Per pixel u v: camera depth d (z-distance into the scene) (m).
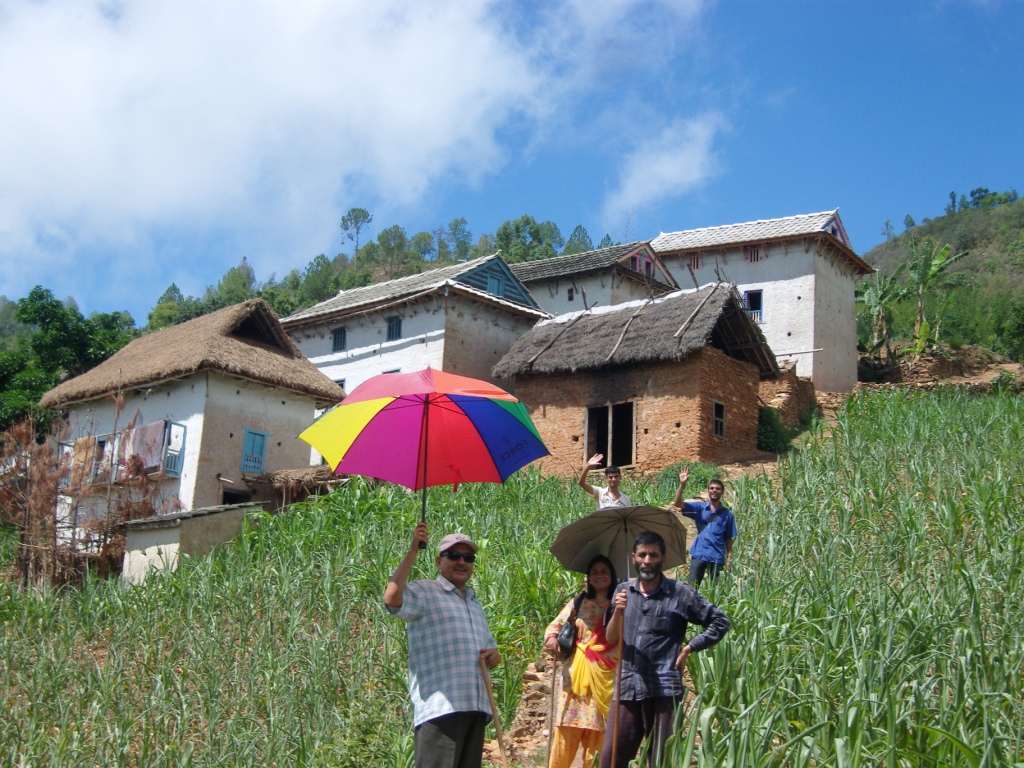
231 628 11.12
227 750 7.96
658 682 5.81
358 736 7.43
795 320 32.41
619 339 23.39
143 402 25.83
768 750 5.85
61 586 17.14
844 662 7.08
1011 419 17.48
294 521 16.28
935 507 11.26
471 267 29.98
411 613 5.70
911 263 36.88
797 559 10.27
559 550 6.57
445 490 17.42
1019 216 84.94
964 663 6.41
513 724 8.33
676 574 12.01
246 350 25.22
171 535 17.36
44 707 9.66
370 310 29.72
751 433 23.70
